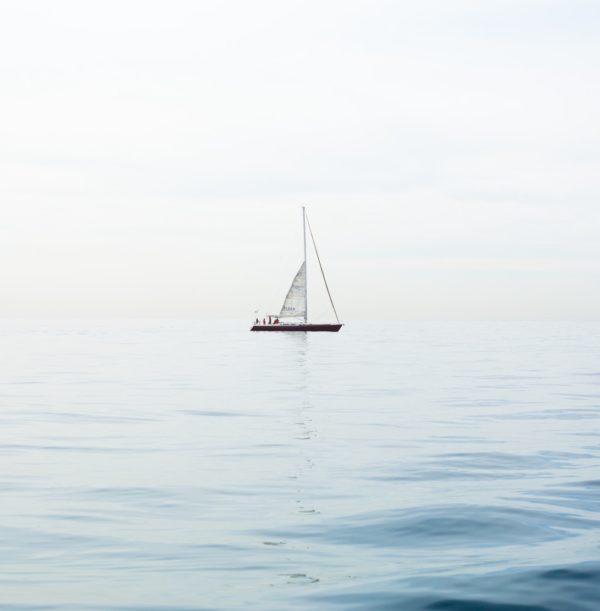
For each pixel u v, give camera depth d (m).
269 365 58.84
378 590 9.72
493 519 13.27
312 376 48.03
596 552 11.20
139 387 40.25
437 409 30.38
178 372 51.56
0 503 14.66
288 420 27.11
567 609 8.98
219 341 112.75
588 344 111.44
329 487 16.11
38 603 9.31
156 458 19.55
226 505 14.55
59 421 26.86
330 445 21.61
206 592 9.73
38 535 12.44
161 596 9.58
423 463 18.81
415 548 11.70
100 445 21.62
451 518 13.36
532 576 10.09
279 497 15.19
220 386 41.00
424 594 9.52
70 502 14.77
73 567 10.79
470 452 20.36
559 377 47.69
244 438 22.94
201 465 18.59
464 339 130.62
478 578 10.09
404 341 116.25
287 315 115.19
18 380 44.78
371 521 13.30
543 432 24.09
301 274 112.88
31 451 20.58
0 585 9.96
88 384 42.12
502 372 52.12
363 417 27.92
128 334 158.50
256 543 12.02
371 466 18.45
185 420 27.12
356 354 76.00
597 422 26.48
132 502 14.77
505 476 17.19
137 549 11.70
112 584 10.04
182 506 14.48
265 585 10.00
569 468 18.09
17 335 151.25
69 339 125.62
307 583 10.07
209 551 11.60
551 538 12.09
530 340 129.12
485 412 29.38
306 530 12.80
